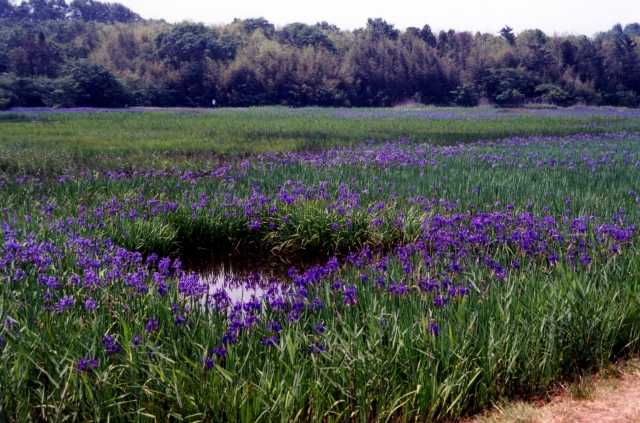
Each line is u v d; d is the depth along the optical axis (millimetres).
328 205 10711
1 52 69812
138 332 4992
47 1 166250
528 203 10352
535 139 23094
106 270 6621
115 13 172375
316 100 77250
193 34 82062
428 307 5398
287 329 5020
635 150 18797
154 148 19703
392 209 10859
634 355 5465
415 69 83125
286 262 10102
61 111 49312
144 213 10492
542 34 100875
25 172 14930
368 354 4566
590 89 82438
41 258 6711
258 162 16578
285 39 99750
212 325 5031
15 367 4203
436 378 4602
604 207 9836
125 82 67688
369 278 6211
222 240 10617
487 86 81562
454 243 7809
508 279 6078
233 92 75125
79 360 4352
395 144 21312
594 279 6066
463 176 13375
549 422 4355
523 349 4883
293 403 4156
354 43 91500
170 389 4156
